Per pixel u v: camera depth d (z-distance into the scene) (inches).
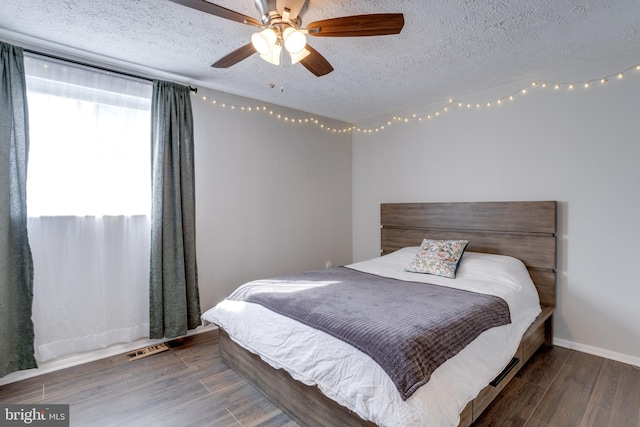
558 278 110.1
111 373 92.0
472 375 63.3
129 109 105.1
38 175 90.1
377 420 52.5
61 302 94.3
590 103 102.7
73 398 80.4
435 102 140.1
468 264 112.7
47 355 92.0
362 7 73.3
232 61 81.4
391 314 70.6
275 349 73.1
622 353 99.0
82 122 96.7
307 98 135.5
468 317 71.4
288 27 67.8
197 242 121.8
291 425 71.1
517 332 85.4
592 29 82.3
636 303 96.6
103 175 100.6
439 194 139.9
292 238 151.7
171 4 72.3
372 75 111.3
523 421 71.1
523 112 116.2
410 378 53.3
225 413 74.9
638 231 95.9
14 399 79.9
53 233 92.7
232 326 86.7
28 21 79.1
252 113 136.7
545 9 73.4
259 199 139.6
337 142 170.1
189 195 114.2
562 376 89.7
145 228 108.9
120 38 87.4
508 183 120.4
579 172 105.4
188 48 93.0
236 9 74.5
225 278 129.3
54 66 92.1
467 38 86.4
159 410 75.8
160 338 107.7
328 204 166.2
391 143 157.6
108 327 102.3
